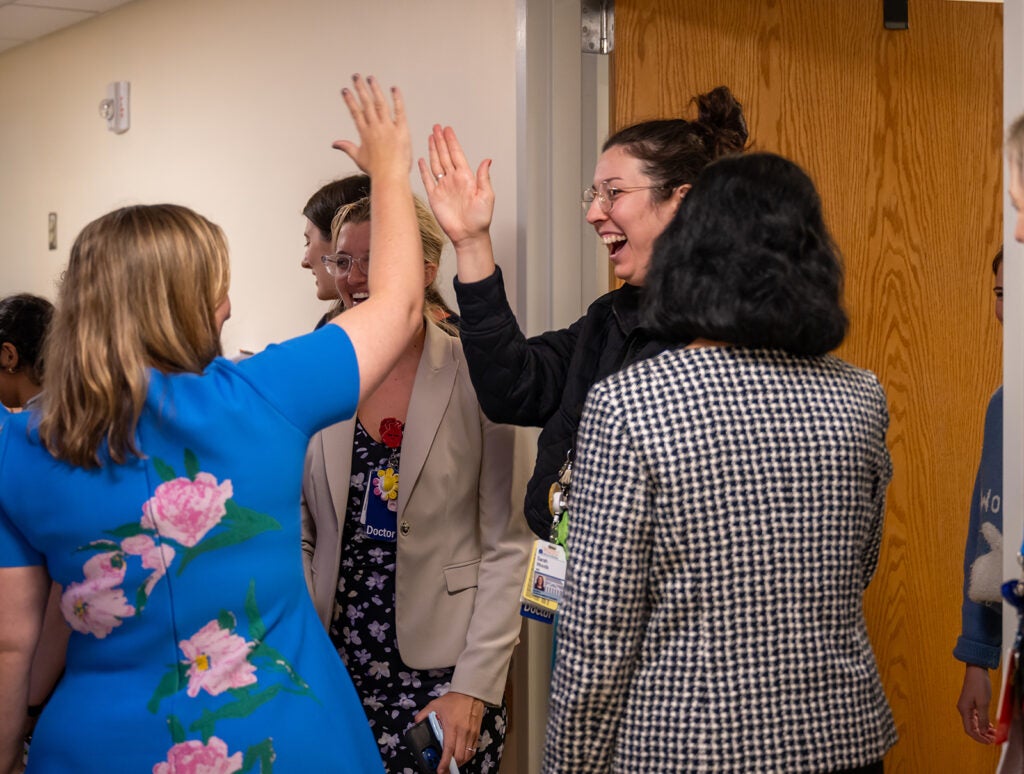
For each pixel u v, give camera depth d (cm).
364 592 210
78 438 129
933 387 285
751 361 129
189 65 392
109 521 131
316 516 212
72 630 137
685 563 125
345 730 143
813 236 131
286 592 140
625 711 128
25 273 501
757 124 272
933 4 282
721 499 125
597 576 127
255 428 136
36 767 134
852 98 277
